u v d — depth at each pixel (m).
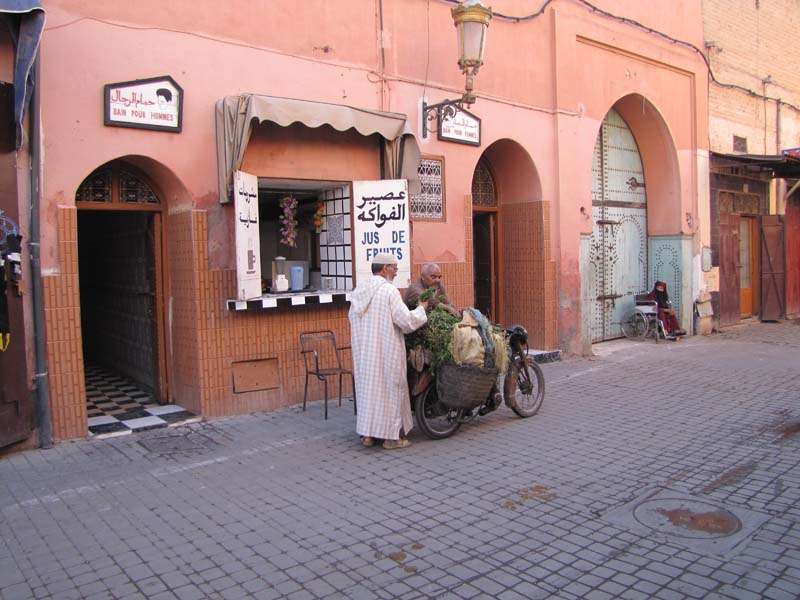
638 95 12.25
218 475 5.32
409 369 6.22
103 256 9.45
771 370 9.68
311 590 3.58
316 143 7.45
